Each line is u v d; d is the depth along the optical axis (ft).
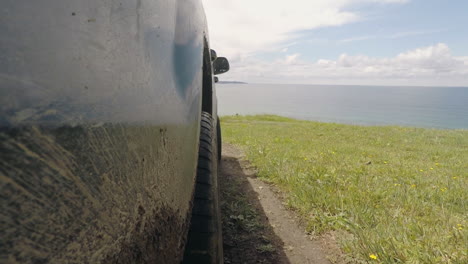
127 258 2.51
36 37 1.78
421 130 51.85
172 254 3.39
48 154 1.74
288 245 9.18
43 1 1.89
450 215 10.83
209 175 5.33
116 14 2.68
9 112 1.53
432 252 8.04
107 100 2.37
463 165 21.66
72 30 2.09
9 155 1.51
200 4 7.48
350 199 12.10
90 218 2.08
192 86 4.85
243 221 10.18
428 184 15.40
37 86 1.72
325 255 8.68
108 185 2.29
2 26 1.60
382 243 8.68
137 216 2.71
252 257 8.43
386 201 12.47
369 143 34.76
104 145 2.26
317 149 26.12
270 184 15.12
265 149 23.36
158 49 3.61
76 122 1.98
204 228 4.49
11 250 1.51
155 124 3.19
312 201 12.03
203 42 6.53
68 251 1.87
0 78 1.52
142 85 3.01
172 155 3.65
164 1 4.22
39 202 1.67
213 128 7.00
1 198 1.47
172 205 3.53
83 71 2.14
